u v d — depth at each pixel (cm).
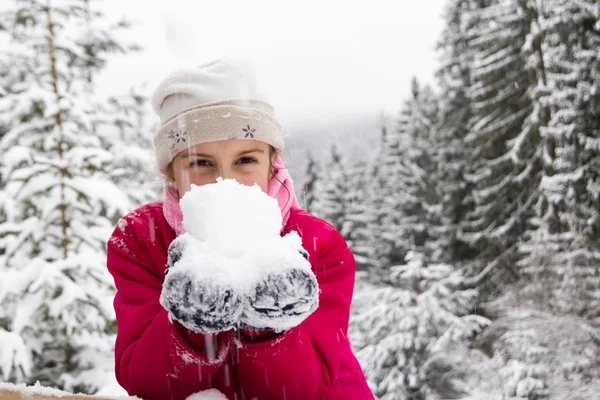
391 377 939
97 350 438
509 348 959
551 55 1202
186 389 99
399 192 2442
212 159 125
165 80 134
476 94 1576
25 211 458
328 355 112
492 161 1524
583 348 907
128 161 568
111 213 450
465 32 1900
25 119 475
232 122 124
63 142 468
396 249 2409
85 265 427
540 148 1321
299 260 74
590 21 1184
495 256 1574
